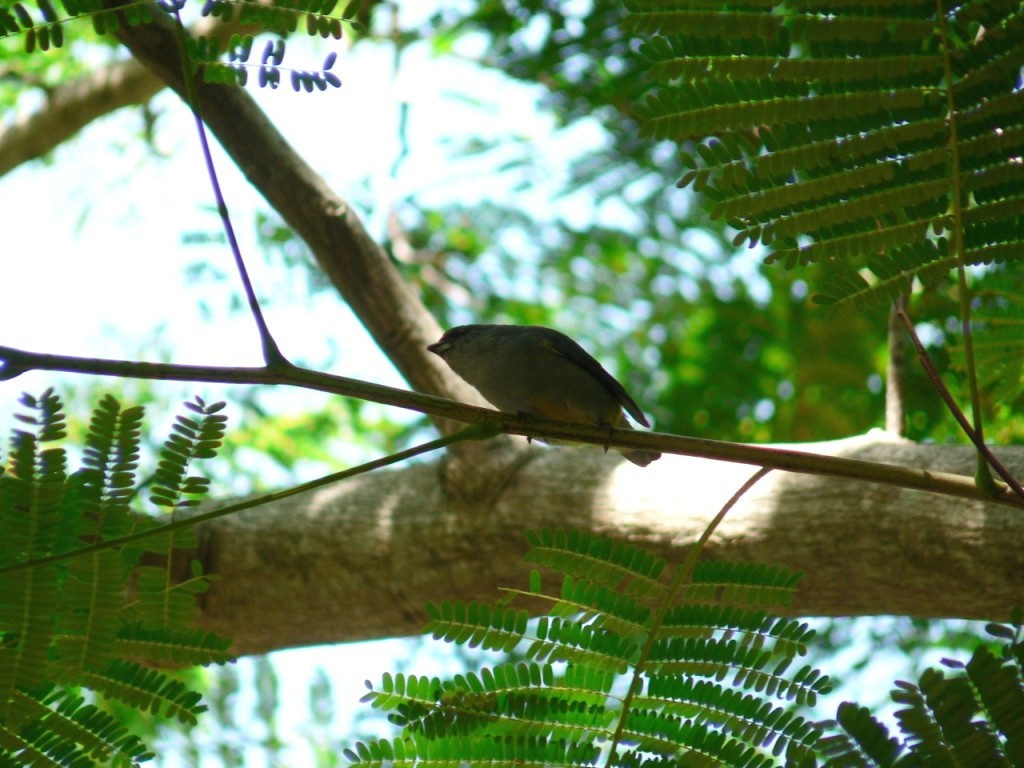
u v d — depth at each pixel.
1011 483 5.70
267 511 10.38
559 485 9.62
